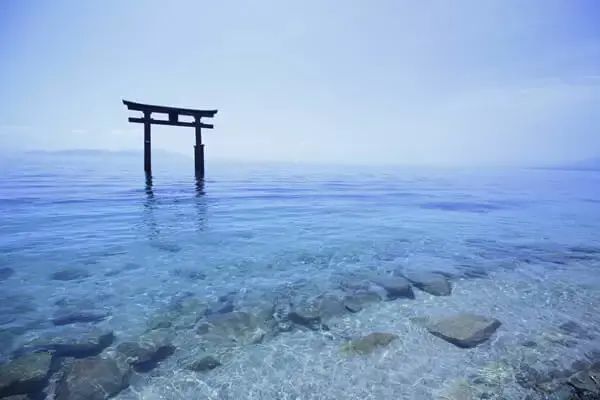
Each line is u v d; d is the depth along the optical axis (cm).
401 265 834
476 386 395
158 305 606
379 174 4600
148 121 2128
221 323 534
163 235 1045
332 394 388
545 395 379
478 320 534
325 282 725
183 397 380
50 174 3266
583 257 898
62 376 404
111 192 1862
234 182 2708
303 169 5812
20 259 816
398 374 421
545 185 3155
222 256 877
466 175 4750
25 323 529
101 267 781
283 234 1098
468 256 905
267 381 409
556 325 543
